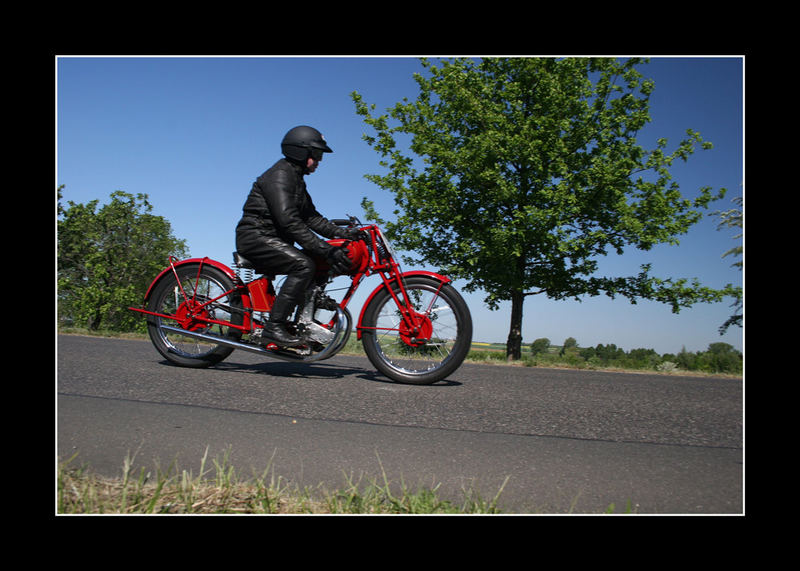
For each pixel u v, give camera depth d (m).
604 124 16.55
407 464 2.32
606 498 2.01
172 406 3.19
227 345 4.54
